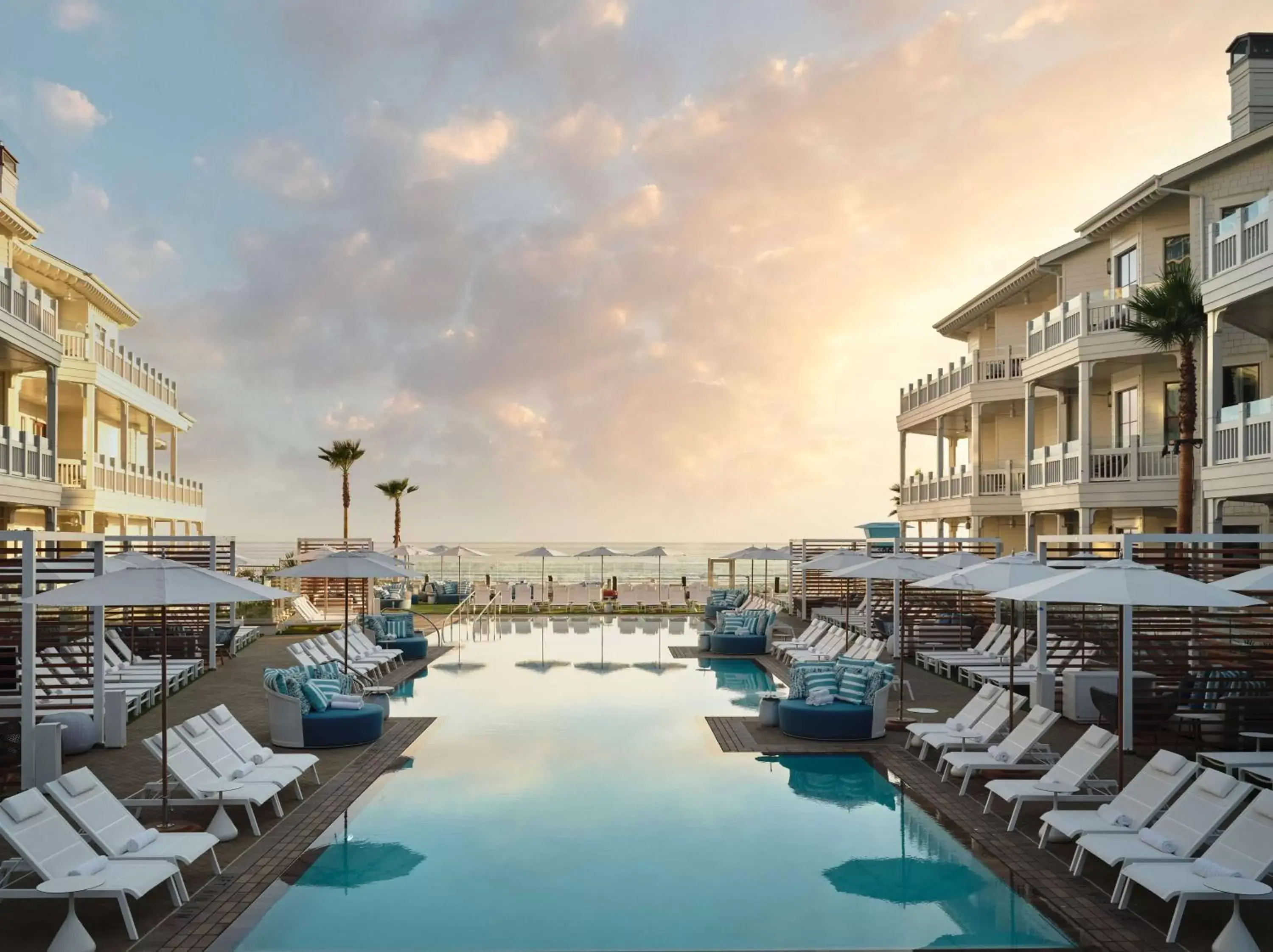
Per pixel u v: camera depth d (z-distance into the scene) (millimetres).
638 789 10734
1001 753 10227
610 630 29016
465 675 19812
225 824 8508
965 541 22562
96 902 7020
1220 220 18703
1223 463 15680
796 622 30188
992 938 6547
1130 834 7359
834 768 11883
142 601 7980
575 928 6742
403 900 7289
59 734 10039
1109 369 22891
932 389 31797
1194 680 12039
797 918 6949
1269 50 20281
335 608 34125
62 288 28734
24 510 25953
